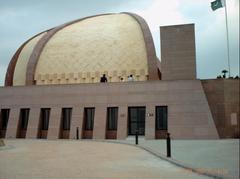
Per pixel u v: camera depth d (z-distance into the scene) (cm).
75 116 4444
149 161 1934
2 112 4800
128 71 5003
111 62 5122
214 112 4166
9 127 4641
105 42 5334
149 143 3350
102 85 4453
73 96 4534
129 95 4338
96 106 4416
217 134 3947
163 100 4209
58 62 5322
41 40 5606
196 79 4194
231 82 4191
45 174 1462
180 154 2231
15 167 1692
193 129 4016
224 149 2547
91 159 2036
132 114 4350
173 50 4512
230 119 4128
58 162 1894
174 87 4216
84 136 4428
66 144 3325
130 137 4209
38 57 5431
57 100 4581
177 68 4481
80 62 5231
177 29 4522
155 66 4881
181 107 4134
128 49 5162
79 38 5541
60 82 5206
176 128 4056
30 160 1998
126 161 1933
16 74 5694
